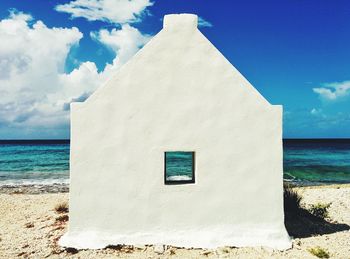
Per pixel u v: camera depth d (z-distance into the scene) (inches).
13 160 1679.4
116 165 288.7
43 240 308.0
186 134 292.7
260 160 295.9
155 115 292.2
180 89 294.2
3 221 402.0
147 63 293.1
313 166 1541.6
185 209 290.2
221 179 293.1
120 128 290.0
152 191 289.1
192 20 297.0
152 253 273.0
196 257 267.7
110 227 287.3
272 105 298.5
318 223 378.9
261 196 294.5
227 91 296.4
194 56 295.9
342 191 642.8
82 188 287.1
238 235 290.0
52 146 2787.9
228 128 295.3
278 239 291.1
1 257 270.7
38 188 871.7
